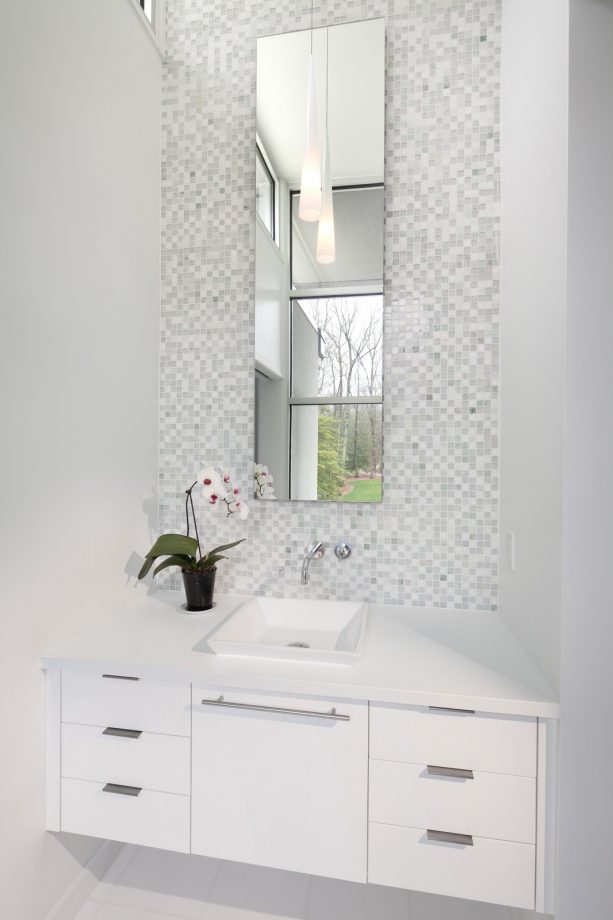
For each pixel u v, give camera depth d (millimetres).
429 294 1812
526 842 1194
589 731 1142
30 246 1310
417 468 1822
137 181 1838
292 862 1295
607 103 1109
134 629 1594
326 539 1890
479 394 1776
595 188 1114
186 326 1993
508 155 1668
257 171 1916
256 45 1923
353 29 1843
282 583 1926
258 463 1924
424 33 1813
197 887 1652
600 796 1144
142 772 1369
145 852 1791
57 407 1423
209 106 1976
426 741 1229
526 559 1438
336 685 1240
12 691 1282
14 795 1292
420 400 1818
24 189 1287
